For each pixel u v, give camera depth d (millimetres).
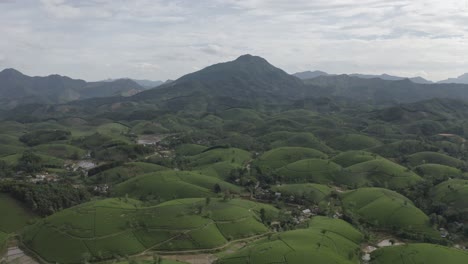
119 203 173500
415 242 153375
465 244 151625
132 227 148125
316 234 140375
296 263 116750
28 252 139500
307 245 129500
